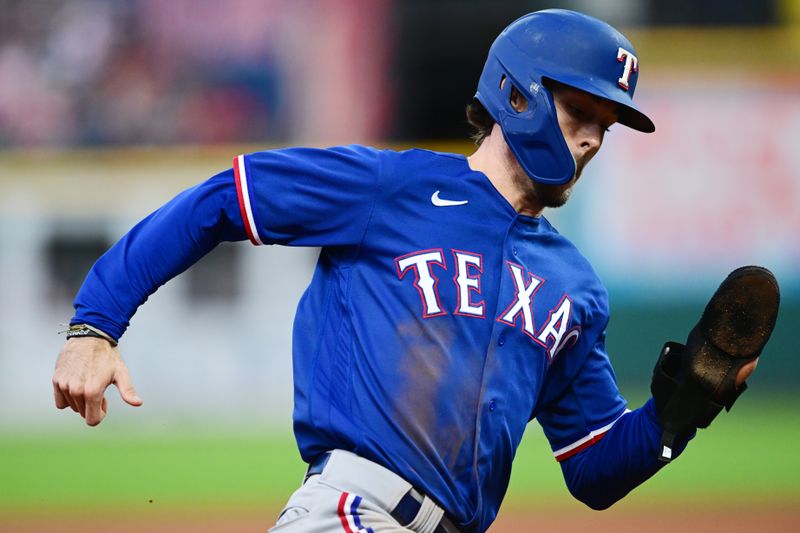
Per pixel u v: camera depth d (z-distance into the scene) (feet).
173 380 178.70
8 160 197.77
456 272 38.19
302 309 40.22
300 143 205.87
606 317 42.14
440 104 206.69
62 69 203.41
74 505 111.24
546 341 39.50
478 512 38.70
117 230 197.77
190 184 201.57
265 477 126.41
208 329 180.45
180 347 179.83
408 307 37.83
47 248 193.67
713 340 37.65
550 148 39.06
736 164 186.70
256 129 204.95
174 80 204.33
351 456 37.42
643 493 116.67
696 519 104.63
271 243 39.11
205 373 179.73
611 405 42.88
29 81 202.08
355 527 36.45
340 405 37.83
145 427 162.40
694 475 126.62
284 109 205.26
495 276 38.65
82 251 195.42
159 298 179.63
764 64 188.24
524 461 137.08
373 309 38.17
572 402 42.68
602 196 186.39
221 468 132.16
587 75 39.09
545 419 43.62
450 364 37.58
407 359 37.50
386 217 38.52
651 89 189.16
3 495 116.47
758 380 182.19
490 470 38.96
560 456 43.55
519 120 39.24
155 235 37.88
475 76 205.98
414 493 37.14
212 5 205.36
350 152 39.09
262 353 181.16
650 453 40.45
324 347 38.81
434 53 206.08
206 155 202.69
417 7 205.57
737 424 159.33
